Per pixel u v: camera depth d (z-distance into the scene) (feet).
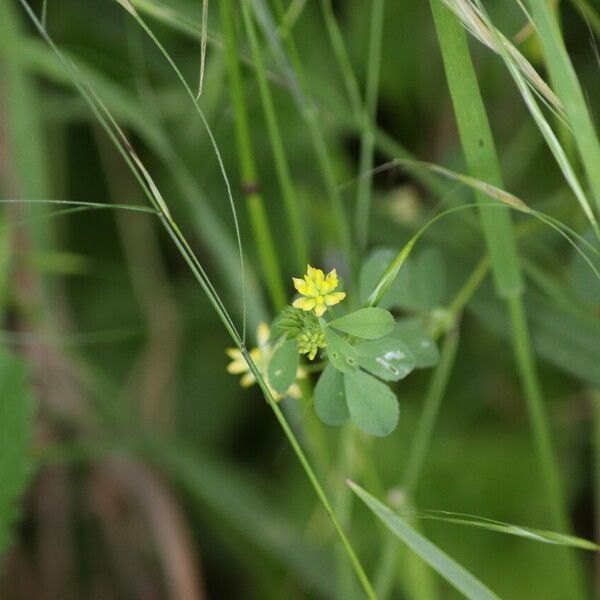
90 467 1.90
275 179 1.90
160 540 1.85
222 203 1.94
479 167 1.49
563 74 1.38
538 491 1.83
